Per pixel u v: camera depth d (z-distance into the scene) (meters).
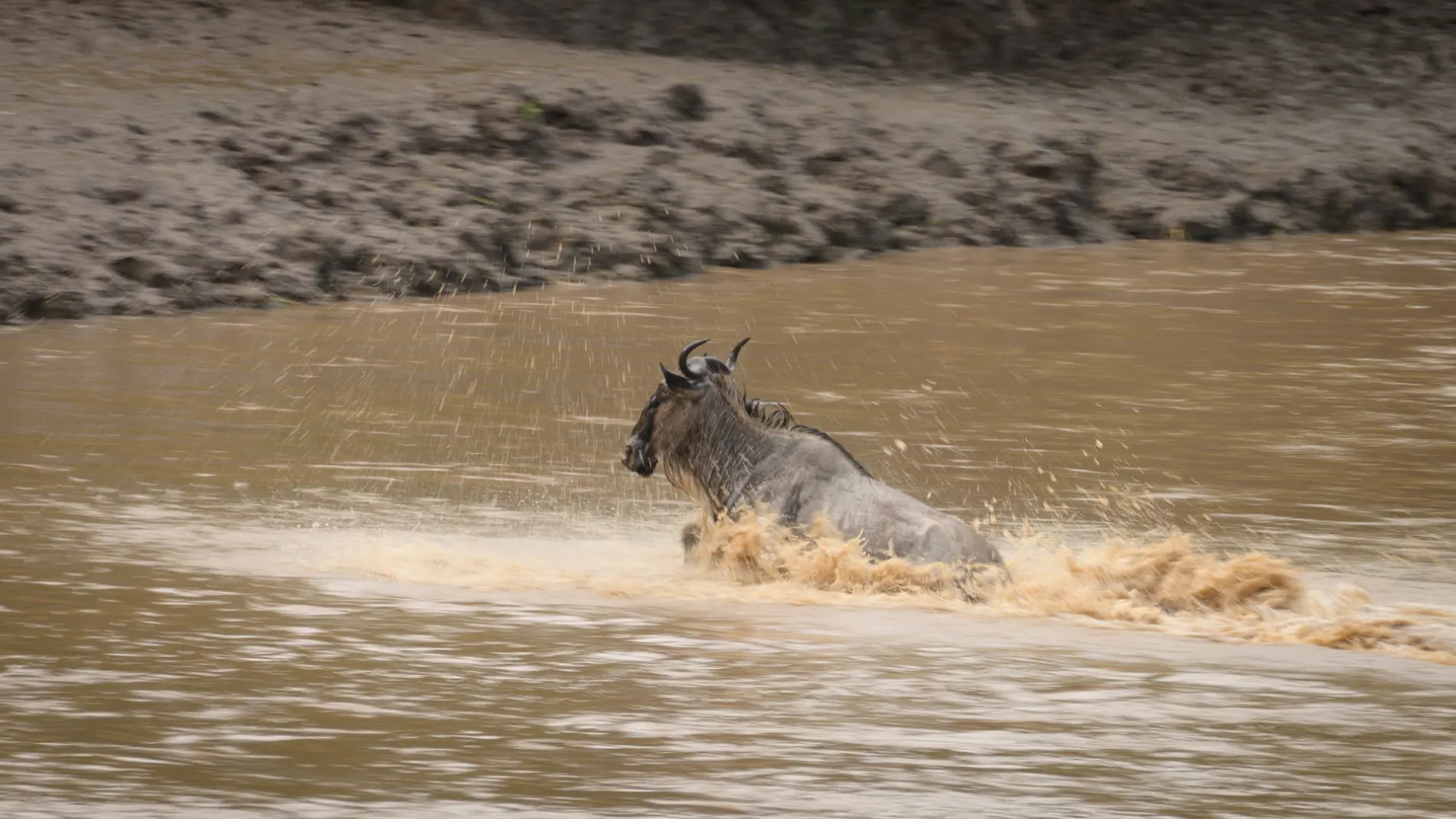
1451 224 102.25
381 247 74.75
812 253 84.44
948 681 28.33
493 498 41.97
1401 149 106.88
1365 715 27.06
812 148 93.44
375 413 51.34
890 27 118.44
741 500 35.25
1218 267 85.12
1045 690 28.03
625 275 78.12
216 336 62.78
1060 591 34.03
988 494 43.78
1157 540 39.41
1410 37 128.25
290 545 36.78
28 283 65.56
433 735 25.05
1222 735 25.95
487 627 30.89
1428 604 34.38
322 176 79.75
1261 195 98.56
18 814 21.66
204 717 25.58
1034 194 93.69
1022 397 55.84
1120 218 94.62
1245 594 34.09
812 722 26.06
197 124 81.19
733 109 95.62
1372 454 48.97
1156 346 65.00
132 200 73.19
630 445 36.06
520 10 112.00
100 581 33.19
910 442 49.38
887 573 33.97
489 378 57.03
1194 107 113.94
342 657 28.77
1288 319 71.38
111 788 22.62
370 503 40.97
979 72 117.75
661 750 24.64
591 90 93.06
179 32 98.06
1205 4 129.25
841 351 62.97
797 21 117.00
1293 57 123.12
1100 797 23.28
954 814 22.48
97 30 96.00
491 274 75.81
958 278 80.19
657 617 31.92
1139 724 26.38
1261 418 53.53
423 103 87.88
